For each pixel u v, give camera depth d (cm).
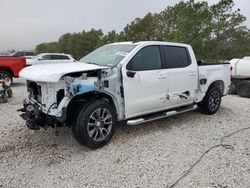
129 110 493
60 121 420
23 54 2689
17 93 1022
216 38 2266
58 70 416
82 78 433
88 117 433
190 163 409
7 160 413
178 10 2588
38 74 414
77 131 432
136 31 3034
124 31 3153
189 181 358
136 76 490
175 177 368
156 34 2566
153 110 539
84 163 406
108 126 468
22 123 588
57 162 408
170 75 550
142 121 506
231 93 1116
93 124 444
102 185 348
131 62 491
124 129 554
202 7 2158
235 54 2512
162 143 485
